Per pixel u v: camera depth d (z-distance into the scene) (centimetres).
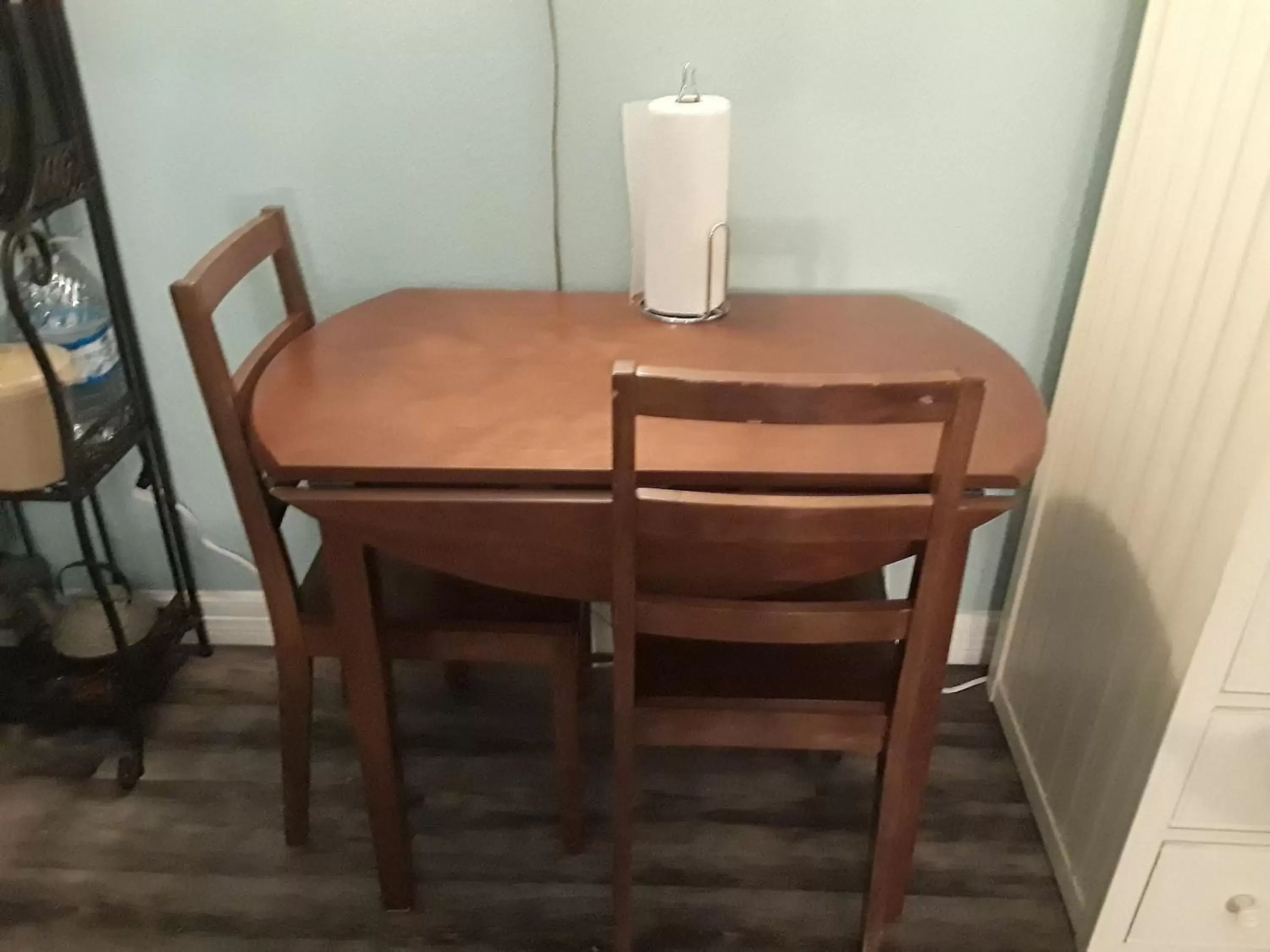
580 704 174
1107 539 148
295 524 198
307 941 154
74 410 169
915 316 160
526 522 119
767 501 109
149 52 158
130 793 179
